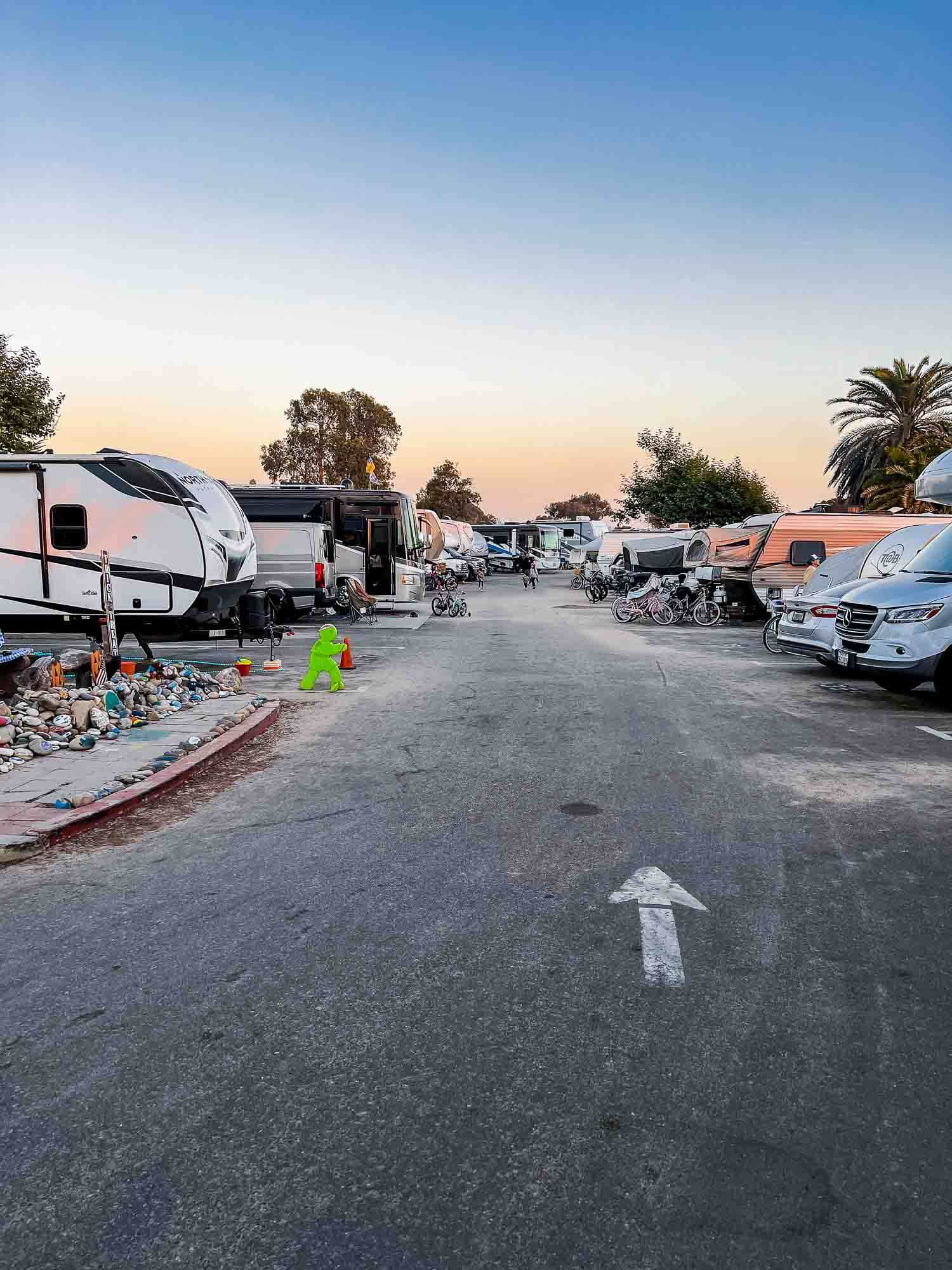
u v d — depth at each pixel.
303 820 5.39
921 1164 2.32
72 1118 2.52
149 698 8.94
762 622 22.17
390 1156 2.35
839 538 21.47
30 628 11.70
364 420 75.44
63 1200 2.20
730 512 48.22
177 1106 2.56
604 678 11.83
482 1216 2.14
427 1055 2.83
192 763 6.58
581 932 3.76
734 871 4.50
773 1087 2.65
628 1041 2.91
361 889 4.26
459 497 94.12
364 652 14.96
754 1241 2.06
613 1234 2.08
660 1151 2.37
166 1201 2.19
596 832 5.13
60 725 7.38
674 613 21.52
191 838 5.07
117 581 11.56
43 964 3.48
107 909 4.04
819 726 8.54
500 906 4.05
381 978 3.35
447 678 11.77
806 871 4.51
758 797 5.93
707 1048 2.87
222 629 12.20
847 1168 2.30
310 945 3.64
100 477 11.48
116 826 5.32
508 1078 2.70
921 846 4.93
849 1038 2.93
